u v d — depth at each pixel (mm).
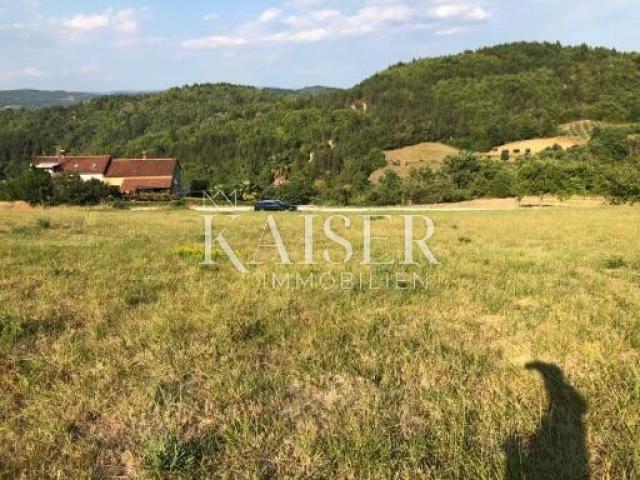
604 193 42594
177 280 8602
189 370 4844
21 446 3652
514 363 5023
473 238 15898
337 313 6668
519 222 23078
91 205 48812
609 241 14727
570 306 7016
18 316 6273
